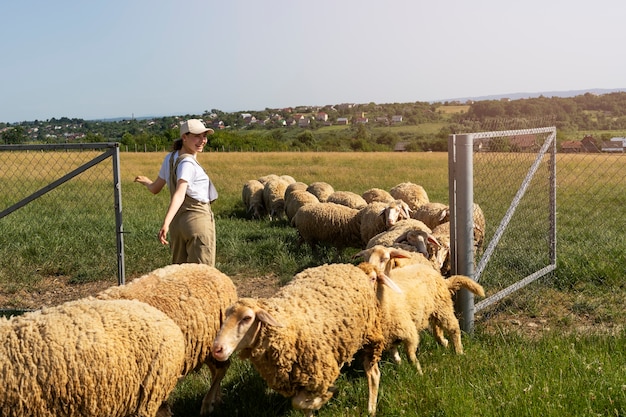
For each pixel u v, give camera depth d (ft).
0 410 11.42
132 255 34.99
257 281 31.40
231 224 48.29
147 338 12.98
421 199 43.04
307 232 38.75
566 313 24.53
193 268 17.03
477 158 26.66
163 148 211.82
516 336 21.15
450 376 17.31
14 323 12.46
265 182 63.98
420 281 19.74
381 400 16.88
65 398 11.87
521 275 28.43
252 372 18.51
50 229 41.47
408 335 18.48
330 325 15.81
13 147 23.25
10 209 24.21
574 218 46.16
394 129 401.90
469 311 22.03
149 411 13.19
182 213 19.89
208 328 16.12
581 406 14.74
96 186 75.82
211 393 17.11
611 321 23.49
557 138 29.07
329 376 15.69
